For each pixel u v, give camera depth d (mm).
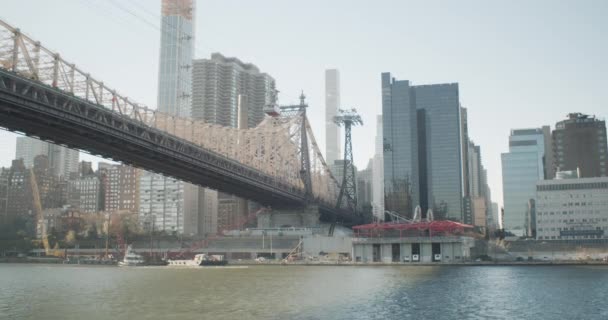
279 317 71062
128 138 140000
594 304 85000
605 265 194250
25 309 78938
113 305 82750
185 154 163750
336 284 117000
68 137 131750
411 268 181625
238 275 148000
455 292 100312
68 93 119312
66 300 89312
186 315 72938
